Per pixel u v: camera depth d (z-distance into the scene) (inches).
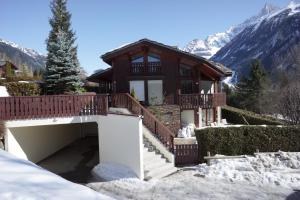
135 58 1067.3
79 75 1075.3
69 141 909.2
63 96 660.1
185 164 693.3
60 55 1013.2
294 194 509.0
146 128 723.4
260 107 2071.9
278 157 689.6
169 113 1016.2
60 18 1430.9
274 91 2103.8
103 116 675.4
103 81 1302.9
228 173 603.8
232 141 711.7
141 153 583.8
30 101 628.4
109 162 662.5
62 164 709.3
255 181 570.3
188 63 1091.3
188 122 1117.1
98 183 571.8
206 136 704.4
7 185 177.0
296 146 734.5
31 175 198.5
